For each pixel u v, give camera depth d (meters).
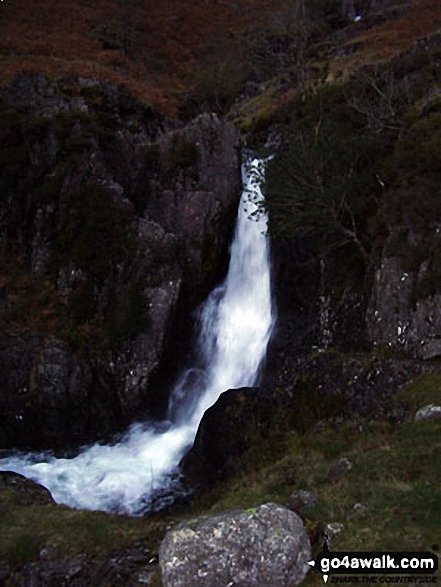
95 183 24.55
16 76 27.88
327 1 55.78
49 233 24.02
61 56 41.75
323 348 20.39
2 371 20.88
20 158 25.39
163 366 22.25
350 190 20.31
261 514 8.75
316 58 43.91
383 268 18.59
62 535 12.21
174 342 22.91
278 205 20.58
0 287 23.33
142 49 48.81
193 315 23.91
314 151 20.31
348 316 20.11
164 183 25.81
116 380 21.69
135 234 23.64
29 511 13.64
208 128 26.33
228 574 8.25
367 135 23.17
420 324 16.81
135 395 21.50
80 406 20.98
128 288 22.81
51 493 16.47
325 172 20.56
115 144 26.31
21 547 11.90
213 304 24.77
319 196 19.95
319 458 13.41
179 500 15.92
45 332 22.09
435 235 17.75
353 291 20.42
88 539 12.01
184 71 47.03
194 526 8.91
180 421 22.22
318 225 20.67
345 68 37.22
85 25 48.66
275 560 8.32
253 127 34.19
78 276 23.25
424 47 31.95
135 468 18.19
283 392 17.20
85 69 38.44
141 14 54.91
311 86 33.59
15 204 24.83
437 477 10.41
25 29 44.66
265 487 12.48
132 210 24.23
